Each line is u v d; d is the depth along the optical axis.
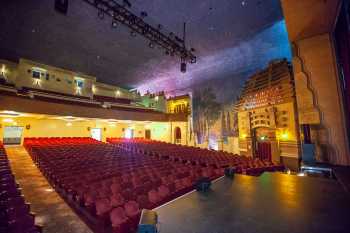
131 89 24.59
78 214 4.59
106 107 16.02
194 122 19.95
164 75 18.94
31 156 11.11
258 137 13.38
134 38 12.41
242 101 14.76
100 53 14.30
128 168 7.64
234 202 3.71
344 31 6.30
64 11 6.65
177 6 9.41
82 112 14.27
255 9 9.73
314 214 3.09
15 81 15.78
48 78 16.39
